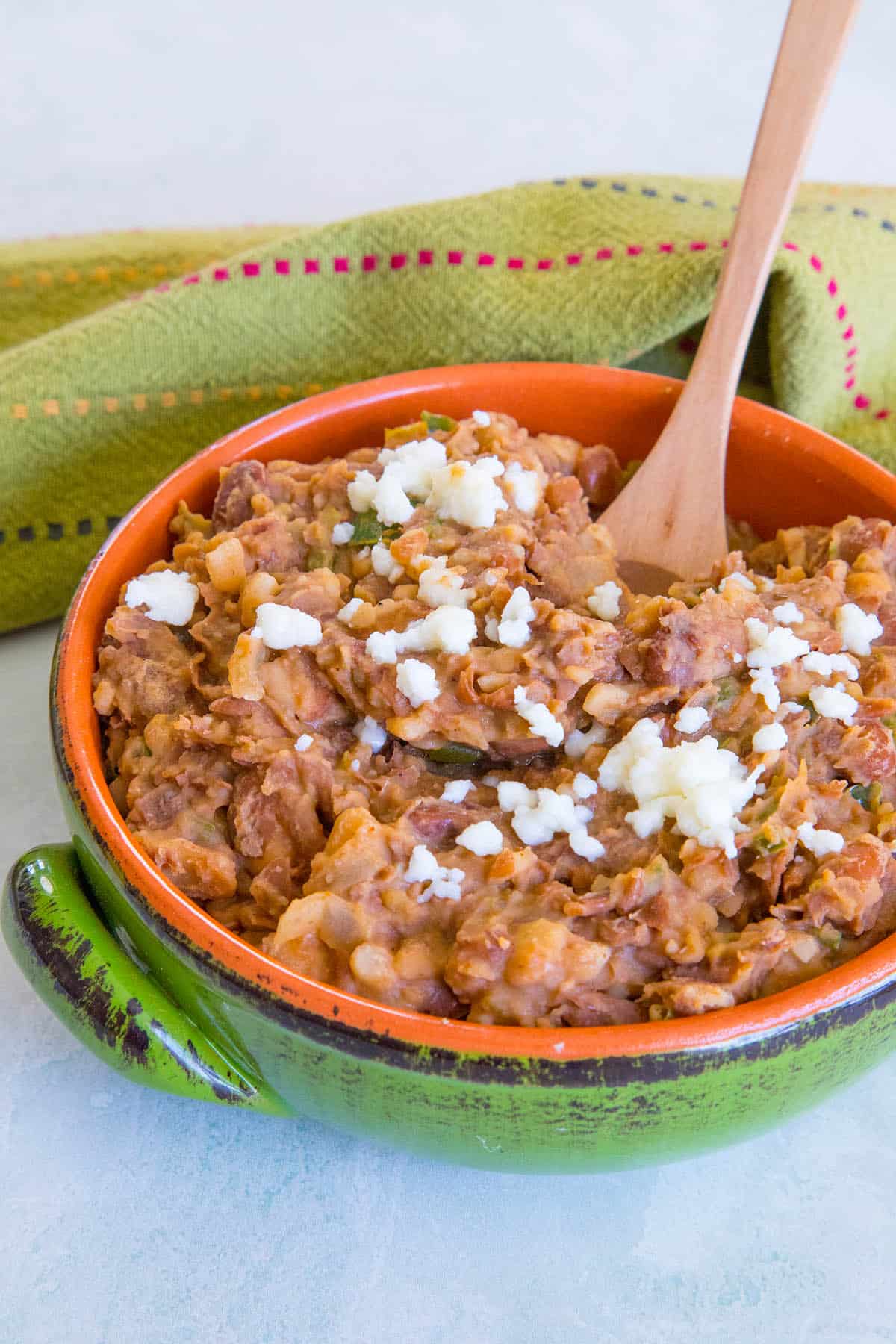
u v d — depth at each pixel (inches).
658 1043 18.1
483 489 21.0
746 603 20.4
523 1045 18.1
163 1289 20.0
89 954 19.4
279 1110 19.9
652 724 19.8
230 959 18.5
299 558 21.3
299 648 20.2
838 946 19.1
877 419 26.4
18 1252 20.2
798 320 24.5
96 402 24.5
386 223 24.8
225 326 24.7
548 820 19.4
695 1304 20.1
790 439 22.8
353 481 21.6
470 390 23.2
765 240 22.2
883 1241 20.5
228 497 21.8
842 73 33.3
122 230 29.2
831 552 21.7
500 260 25.0
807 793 19.5
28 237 29.0
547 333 25.0
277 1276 20.1
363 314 25.2
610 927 18.9
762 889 19.3
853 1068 19.1
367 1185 20.7
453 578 20.4
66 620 20.9
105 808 19.3
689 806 19.3
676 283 24.5
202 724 19.9
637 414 23.3
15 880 19.8
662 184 25.9
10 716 24.7
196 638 20.6
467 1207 20.6
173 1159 20.8
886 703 19.9
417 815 19.5
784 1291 20.2
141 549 21.7
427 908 19.1
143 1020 19.3
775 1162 21.0
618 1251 20.4
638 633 20.3
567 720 20.1
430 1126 18.9
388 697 19.9
